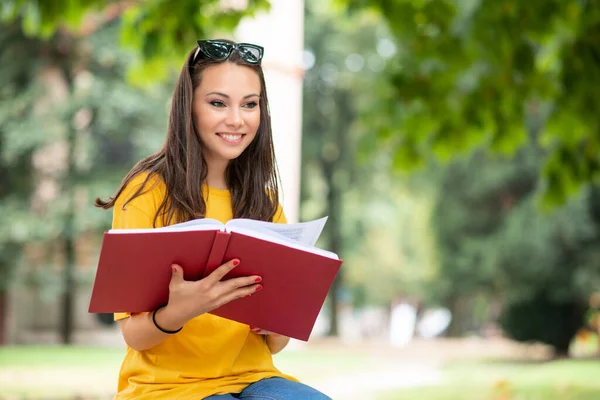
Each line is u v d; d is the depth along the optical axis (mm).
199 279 3832
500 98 11250
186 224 3746
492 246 29438
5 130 29672
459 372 20672
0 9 9703
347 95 44781
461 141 11523
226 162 4406
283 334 4133
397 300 61000
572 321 29078
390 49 42656
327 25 43531
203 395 4000
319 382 17250
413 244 54000
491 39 10555
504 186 29906
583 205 26953
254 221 3852
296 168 22672
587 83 10773
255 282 3863
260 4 10281
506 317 29906
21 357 21719
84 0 9656
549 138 11602
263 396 4047
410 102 11289
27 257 31047
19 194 30656
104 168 31281
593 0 10469
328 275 3904
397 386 16625
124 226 4059
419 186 37656
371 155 12164
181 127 4223
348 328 68375
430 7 10789
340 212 46031
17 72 30172
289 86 22453
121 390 4223
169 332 3869
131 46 10000
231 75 4207
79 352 24031
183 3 9711
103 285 3746
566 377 17922
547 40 11023
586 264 27875
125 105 29812
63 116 29875
